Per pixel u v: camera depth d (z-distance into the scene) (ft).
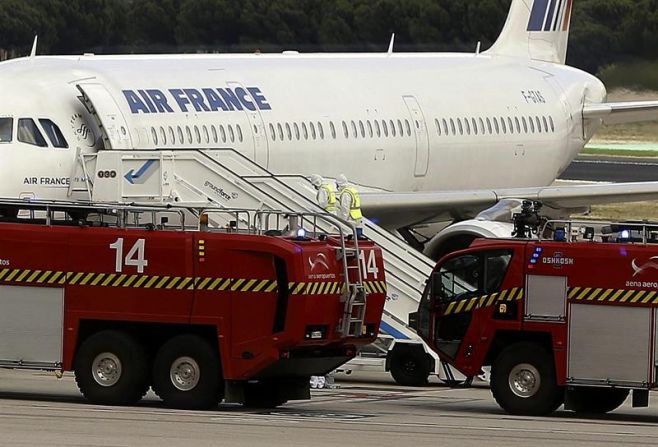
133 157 288.92
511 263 238.48
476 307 242.37
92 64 319.88
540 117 445.37
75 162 294.25
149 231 226.38
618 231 241.76
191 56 350.23
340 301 229.45
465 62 436.76
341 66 387.96
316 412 225.35
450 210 371.56
